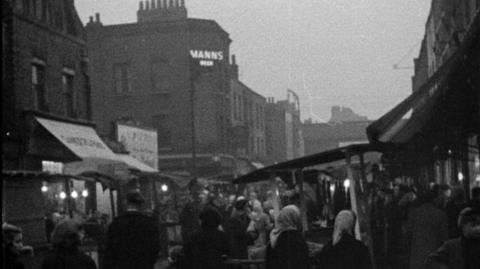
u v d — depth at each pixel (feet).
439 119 46.34
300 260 25.63
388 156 47.91
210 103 157.89
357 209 35.96
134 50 158.30
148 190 109.91
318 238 41.09
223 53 167.84
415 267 30.35
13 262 23.30
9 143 69.62
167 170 157.28
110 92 158.71
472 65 41.93
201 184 93.91
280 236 25.89
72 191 80.59
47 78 80.64
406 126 42.19
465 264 19.86
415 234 30.73
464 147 51.01
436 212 30.66
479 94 43.32
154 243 27.45
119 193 79.87
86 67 92.22
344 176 63.46
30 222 54.44
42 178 52.42
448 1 72.90
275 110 243.40
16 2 72.79
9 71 70.79
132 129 120.67
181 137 157.28
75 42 89.81
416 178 62.44
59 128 79.77
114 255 26.99
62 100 84.94
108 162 83.82
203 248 27.04
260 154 220.23
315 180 65.51
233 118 183.62
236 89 187.52
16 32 72.38
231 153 173.37
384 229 44.73
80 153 77.82
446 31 77.10
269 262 26.16
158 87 158.51
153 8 165.37
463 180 60.59
